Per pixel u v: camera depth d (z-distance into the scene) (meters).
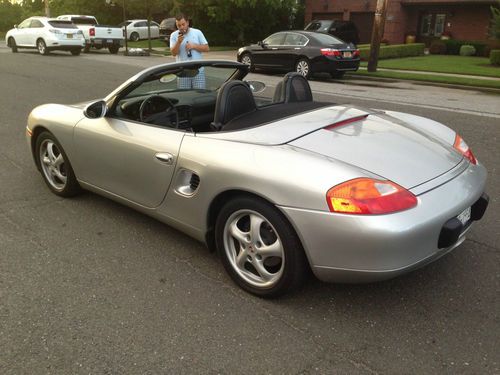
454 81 13.64
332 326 2.62
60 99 9.38
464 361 2.36
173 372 2.29
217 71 4.09
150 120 3.59
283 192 2.52
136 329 2.59
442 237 2.54
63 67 15.13
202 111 3.98
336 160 2.60
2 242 3.53
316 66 14.47
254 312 2.74
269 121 3.06
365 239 2.35
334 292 2.94
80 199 4.34
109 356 2.38
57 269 3.17
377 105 9.47
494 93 12.38
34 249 3.43
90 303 2.81
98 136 3.65
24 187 4.63
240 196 2.77
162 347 2.45
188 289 2.97
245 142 2.85
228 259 2.97
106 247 3.48
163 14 38.94
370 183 2.42
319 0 31.16
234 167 2.73
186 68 3.76
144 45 30.05
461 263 3.29
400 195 2.43
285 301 2.85
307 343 2.49
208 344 2.48
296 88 3.71
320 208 2.43
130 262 3.28
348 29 23.50
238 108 3.19
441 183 2.65
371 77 15.43
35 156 4.48
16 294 2.88
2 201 4.28
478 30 26.55
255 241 2.77
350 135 2.90
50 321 2.64
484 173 3.12
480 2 25.70
